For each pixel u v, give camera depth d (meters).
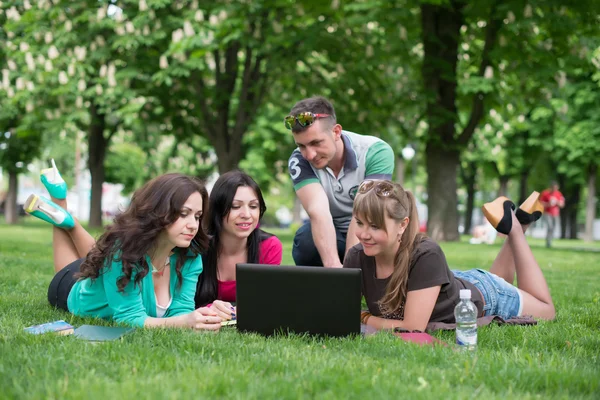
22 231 21.55
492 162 35.06
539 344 4.20
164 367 3.23
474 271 5.29
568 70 15.10
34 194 5.45
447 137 18.73
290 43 16.31
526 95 17.11
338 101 18.27
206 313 4.47
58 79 17.42
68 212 5.57
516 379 3.14
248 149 30.30
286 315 4.25
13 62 18.42
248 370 3.16
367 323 4.79
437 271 4.57
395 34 16.42
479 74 17.09
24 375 2.96
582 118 26.88
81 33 17.83
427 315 4.57
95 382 2.87
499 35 15.25
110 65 18.17
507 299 5.21
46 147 37.88
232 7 16.09
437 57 17.19
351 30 16.72
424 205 46.03
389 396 2.78
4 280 7.01
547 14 14.53
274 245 5.44
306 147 5.41
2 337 3.80
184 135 20.89
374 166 5.81
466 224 39.22
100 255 4.57
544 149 29.83
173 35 15.95
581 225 51.88
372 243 4.49
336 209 5.97
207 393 2.78
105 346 3.62
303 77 18.36
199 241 4.92
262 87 19.56
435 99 17.14
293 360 3.40
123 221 4.55
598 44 15.23
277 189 53.22
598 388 3.03
